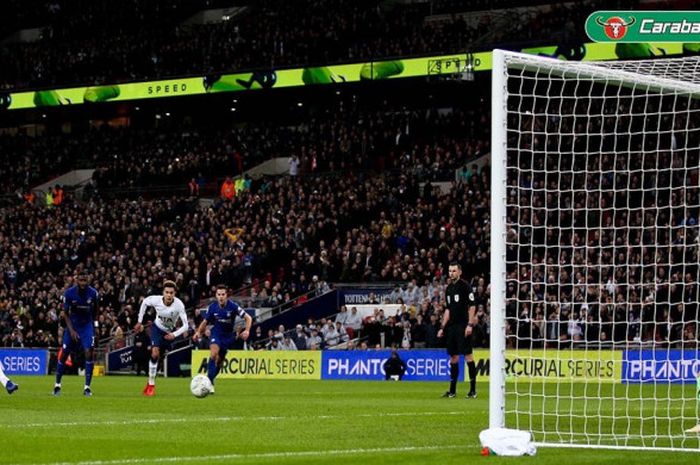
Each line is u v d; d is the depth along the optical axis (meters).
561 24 55.41
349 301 49.50
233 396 26.89
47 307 53.53
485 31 58.38
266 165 65.00
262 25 67.50
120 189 66.25
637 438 15.76
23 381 38.56
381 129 62.12
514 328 40.09
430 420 18.45
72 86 64.19
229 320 27.16
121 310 51.97
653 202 46.44
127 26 75.50
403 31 63.31
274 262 53.22
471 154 57.03
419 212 51.75
